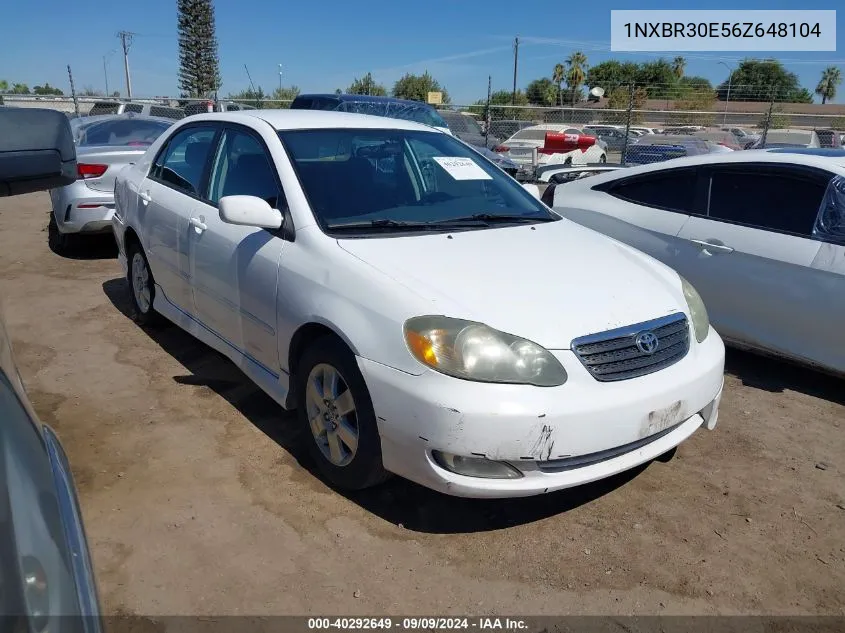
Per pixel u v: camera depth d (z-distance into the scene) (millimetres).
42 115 1671
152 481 3064
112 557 2574
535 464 2535
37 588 1116
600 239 3629
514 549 2723
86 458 3230
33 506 1240
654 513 2990
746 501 3104
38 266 6789
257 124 3736
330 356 2848
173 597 2398
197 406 3791
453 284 2760
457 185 3809
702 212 4730
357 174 3516
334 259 2930
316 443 3064
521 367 2496
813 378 4531
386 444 2658
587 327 2666
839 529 2924
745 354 4965
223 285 3588
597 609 2430
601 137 21484
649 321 2834
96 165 6730
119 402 3818
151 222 4410
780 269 4234
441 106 16828
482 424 2432
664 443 2859
